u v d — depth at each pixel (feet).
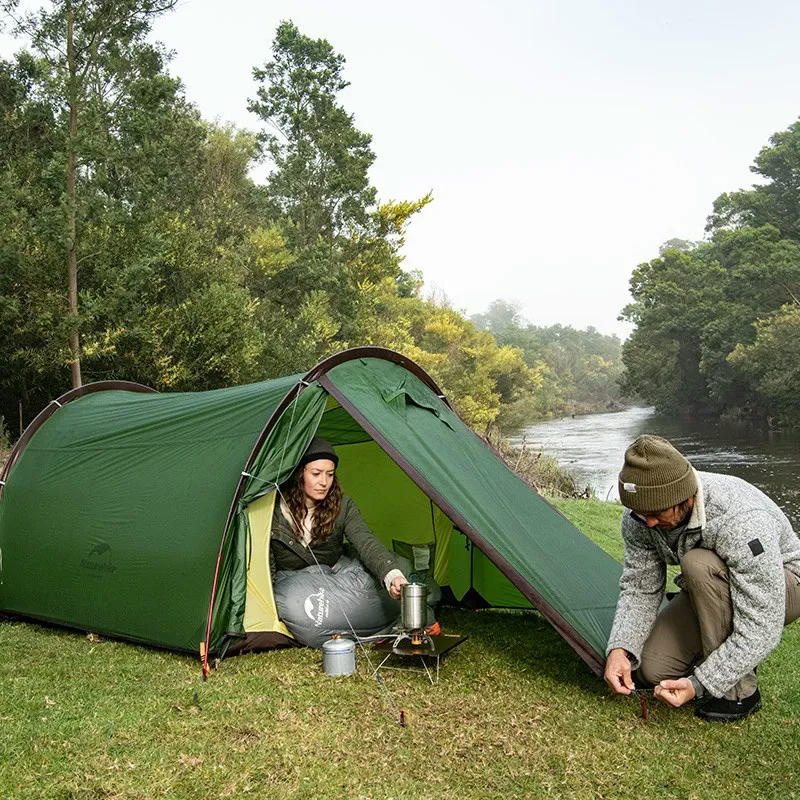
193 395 17.24
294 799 8.59
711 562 10.37
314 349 63.98
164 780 8.90
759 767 9.59
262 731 10.28
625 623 11.32
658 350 195.93
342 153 78.28
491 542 13.12
